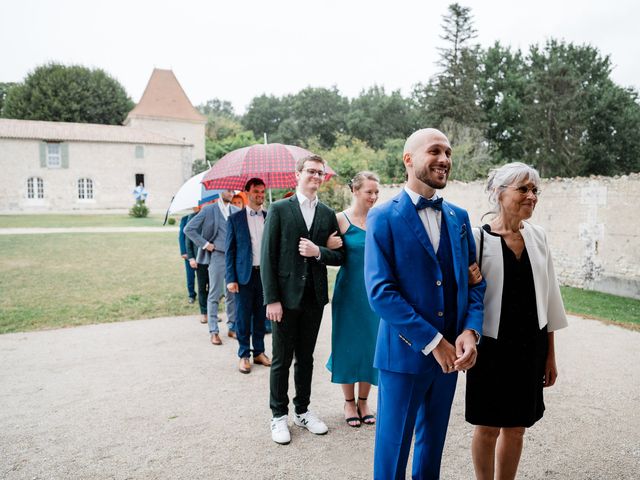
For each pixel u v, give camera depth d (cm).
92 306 743
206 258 611
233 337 586
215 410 370
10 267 1095
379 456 221
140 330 616
